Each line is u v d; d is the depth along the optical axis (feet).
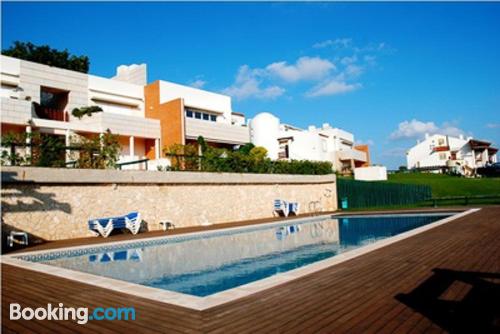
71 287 18.38
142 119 73.00
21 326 13.01
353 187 81.20
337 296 15.07
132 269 27.45
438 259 22.07
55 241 37.45
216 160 57.47
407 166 184.55
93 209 41.24
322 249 35.45
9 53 96.53
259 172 64.49
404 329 11.37
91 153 44.14
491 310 12.96
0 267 24.40
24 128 59.88
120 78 92.27
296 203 67.82
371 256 23.99
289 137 123.75
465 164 148.46
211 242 39.40
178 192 49.96
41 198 37.29
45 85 65.98
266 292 16.07
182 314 13.53
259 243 39.19
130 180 44.42
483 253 23.36
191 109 86.17
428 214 59.11
